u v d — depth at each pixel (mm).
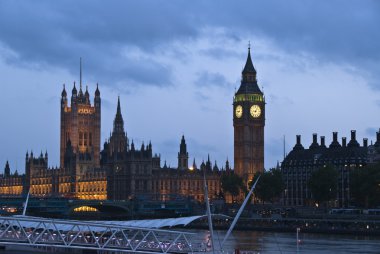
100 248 173875
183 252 179250
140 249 179250
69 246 172125
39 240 182375
